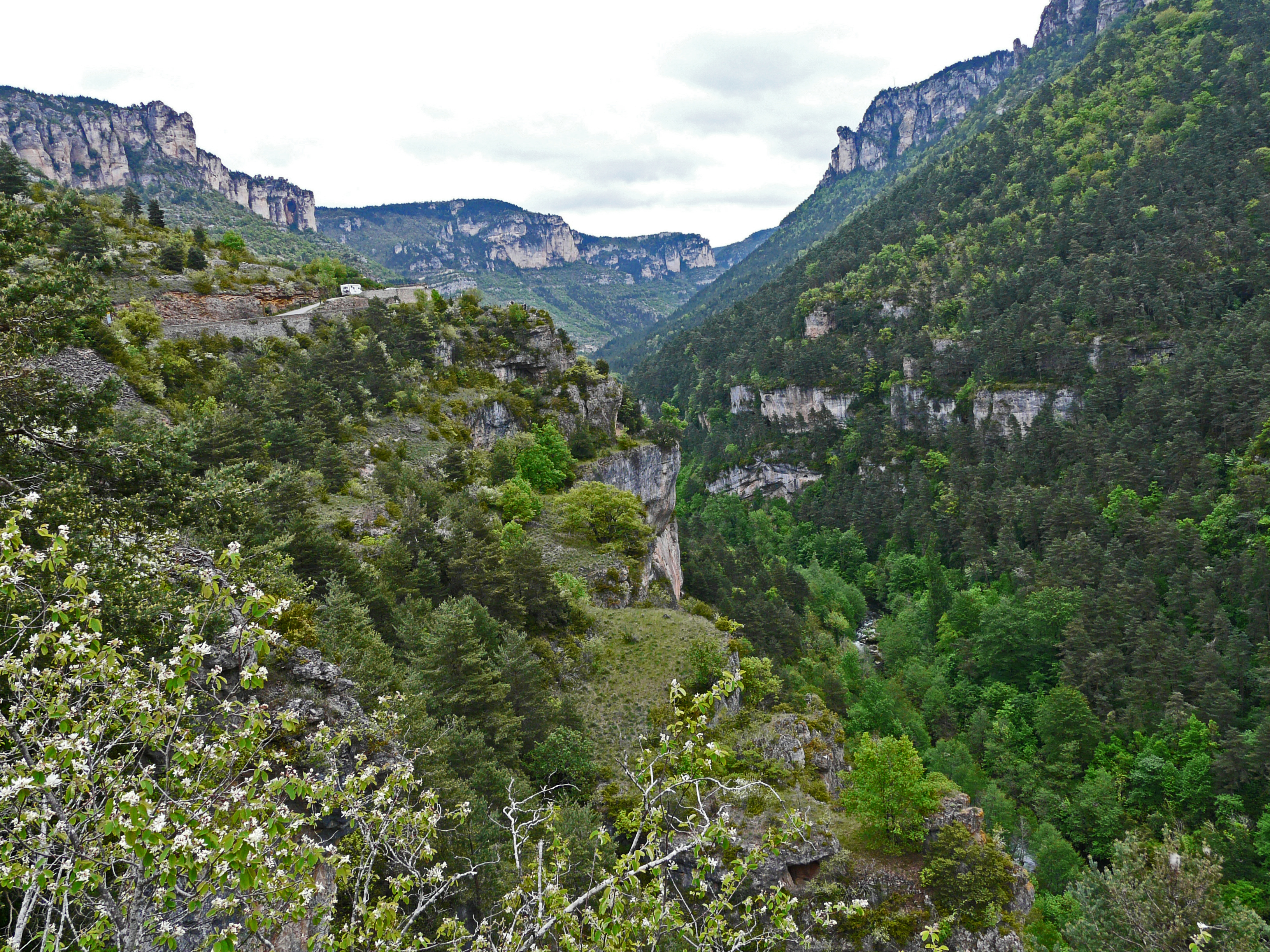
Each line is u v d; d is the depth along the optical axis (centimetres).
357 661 3192
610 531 7362
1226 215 15925
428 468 7331
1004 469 13938
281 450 6178
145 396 5550
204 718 1439
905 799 3631
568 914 1255
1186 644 8331
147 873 977
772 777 3944
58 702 999
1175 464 11362
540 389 10475
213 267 10512
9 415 2433
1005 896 3475
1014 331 16238
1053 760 7525
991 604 10131
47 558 1118
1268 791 6425
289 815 1085
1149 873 4025
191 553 2978
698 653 4816
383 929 1222
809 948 3269
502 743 3691
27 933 1261
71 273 2922
